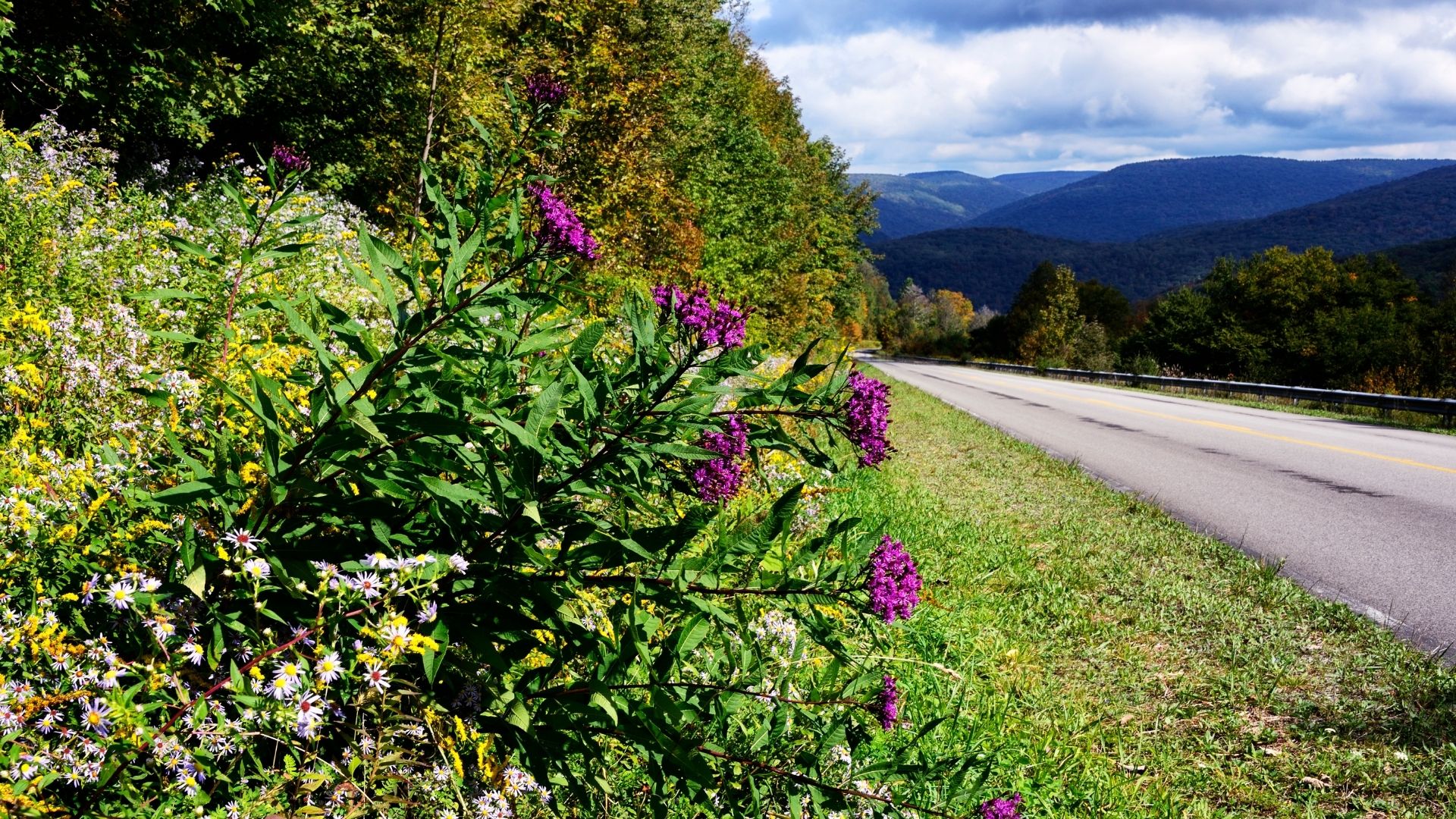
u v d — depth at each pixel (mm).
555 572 1938
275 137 13930
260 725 1697
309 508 1827
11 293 3568
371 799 1823
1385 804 3496
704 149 23578
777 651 2693
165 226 5656
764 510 2643
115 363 2941
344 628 1871
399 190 12836
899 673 3994
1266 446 14469
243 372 2344
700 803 2031
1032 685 4430
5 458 2201
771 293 28469
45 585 1780
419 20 12703
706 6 23812
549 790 2080
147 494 1717
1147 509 8820
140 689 1608
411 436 1739
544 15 14977
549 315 2141
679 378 1938
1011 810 2297
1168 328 63094
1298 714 4270
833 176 63094
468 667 1917
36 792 1483
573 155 13953
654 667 1891
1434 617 5723
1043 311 76625
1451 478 11211
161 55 11680
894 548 2074
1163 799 3434
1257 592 6051
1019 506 9023
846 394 2186
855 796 2141
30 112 11117
